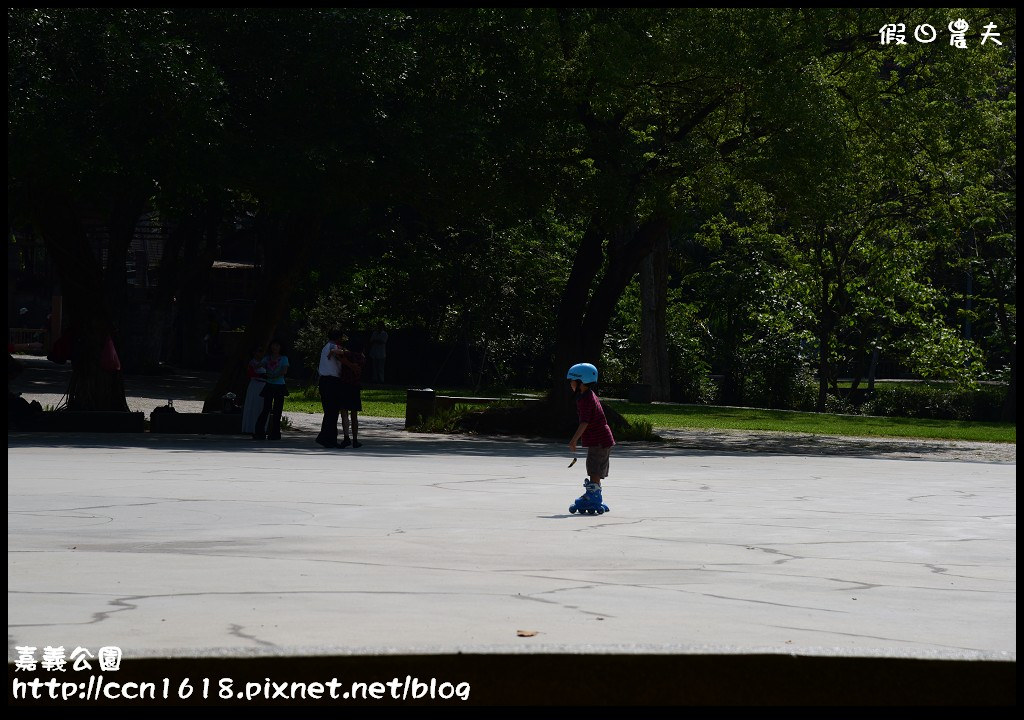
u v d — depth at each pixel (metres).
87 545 8.22
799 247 47.66
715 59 24.41
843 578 7.33
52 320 62.41
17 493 12.15
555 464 18.45
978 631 5.45
